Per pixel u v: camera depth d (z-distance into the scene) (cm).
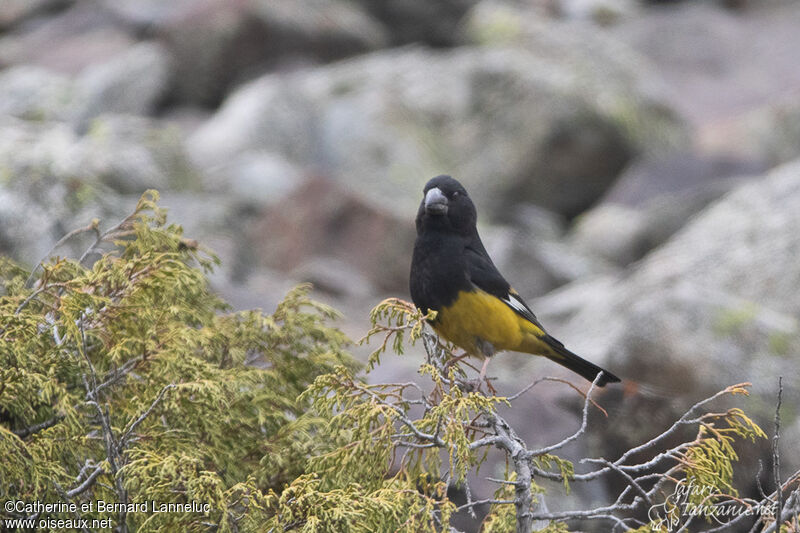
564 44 2992
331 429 603
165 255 705
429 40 3609
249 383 703
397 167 2545
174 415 644
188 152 2155
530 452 571
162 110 2975
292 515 563
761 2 4281
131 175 1844
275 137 2580
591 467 1019
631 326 1314
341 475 600
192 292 711
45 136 1805
